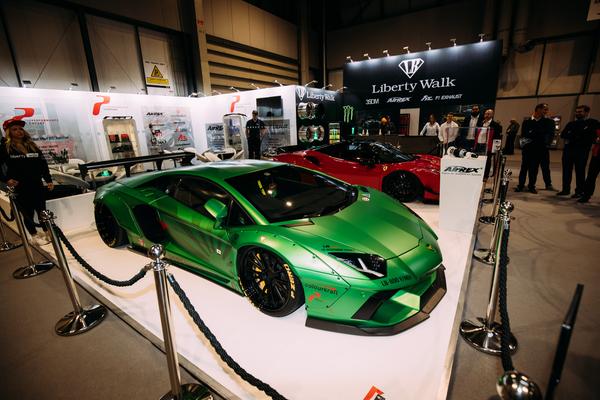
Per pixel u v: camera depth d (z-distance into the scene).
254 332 2.06
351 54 15.97
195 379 1.75
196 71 11.37
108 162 4.21
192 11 10.93
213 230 2.35
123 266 3.13
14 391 1.75
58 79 8.20
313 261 1.89
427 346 1.86
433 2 13.53
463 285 2.48
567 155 5.10
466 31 13.01
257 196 2.45
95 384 1.76
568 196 5.24
